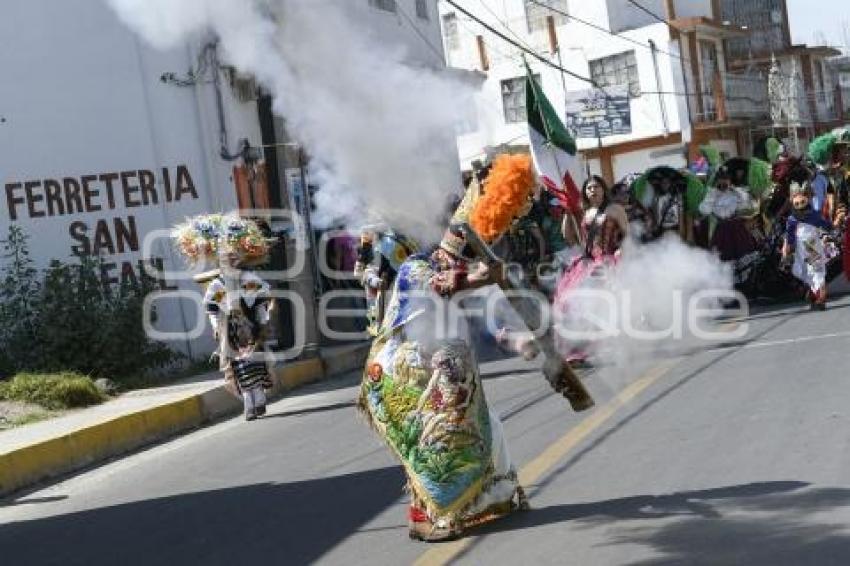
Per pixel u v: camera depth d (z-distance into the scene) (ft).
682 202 51.49
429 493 19.63
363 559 19.43
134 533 23.95
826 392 27.78
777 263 50.70
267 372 38.70
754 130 155.53
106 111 49.29
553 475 23.41
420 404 19.53
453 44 129.08
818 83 181.57
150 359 47.55
